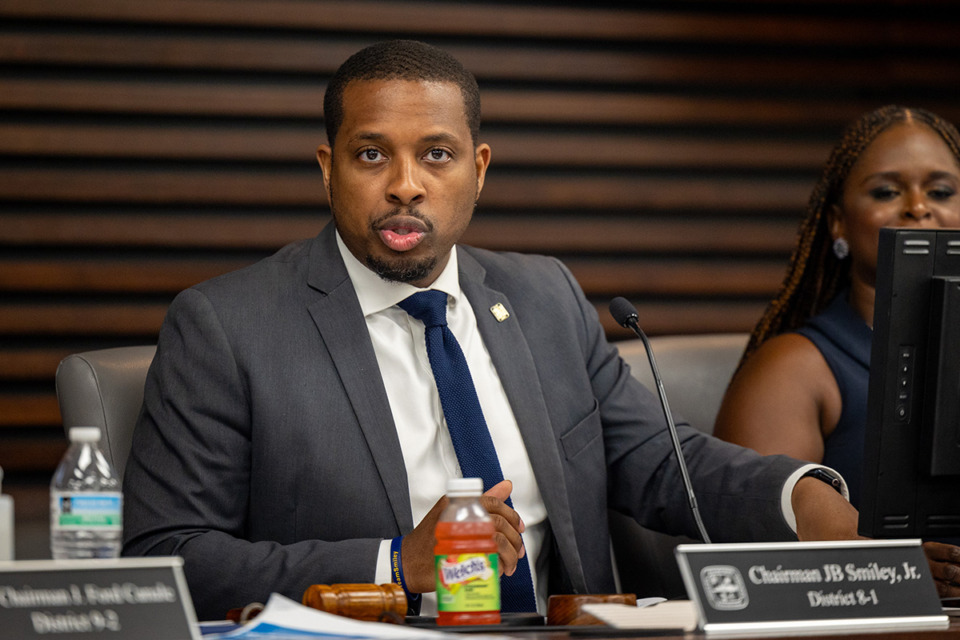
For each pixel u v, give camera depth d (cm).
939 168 1008
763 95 1794
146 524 723
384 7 1689
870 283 1025
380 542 670
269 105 1652
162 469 740
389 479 753
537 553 808
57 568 456
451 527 554
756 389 991
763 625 510
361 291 800
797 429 973
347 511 748
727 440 991
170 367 766
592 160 1744
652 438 862
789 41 1789
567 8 1742
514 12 1723
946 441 608
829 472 755
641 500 852
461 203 770
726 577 514
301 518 750
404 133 748
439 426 782
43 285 1605
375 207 753
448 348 793
